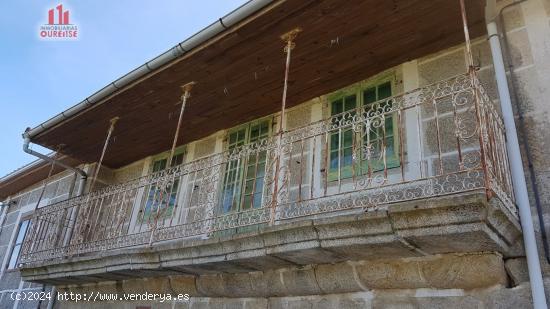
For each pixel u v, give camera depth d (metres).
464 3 4.05
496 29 4.18
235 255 4.23
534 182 3.50
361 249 3.62
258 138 6.45
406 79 5.07
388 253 3.66
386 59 5.12
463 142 4.22
